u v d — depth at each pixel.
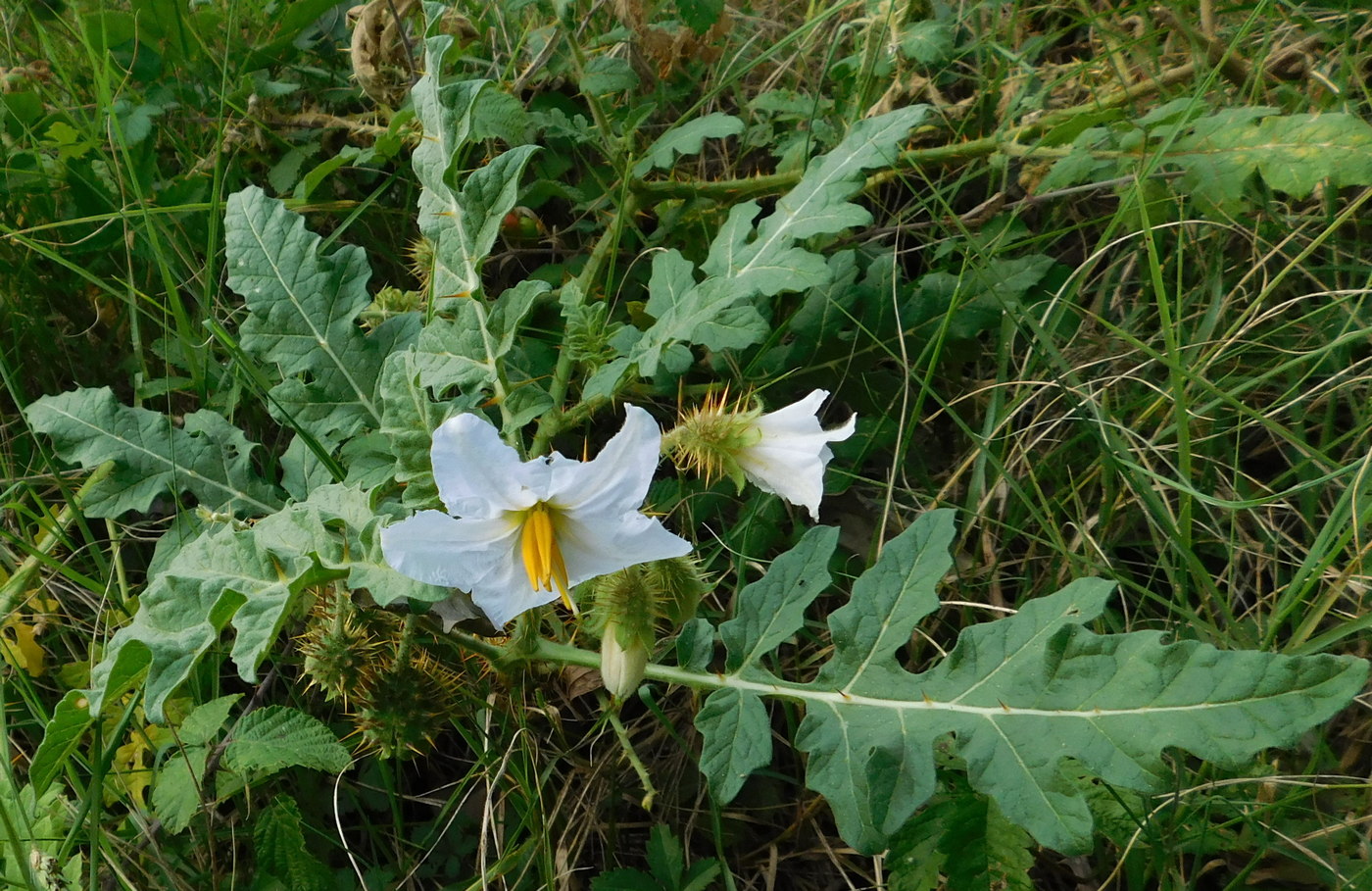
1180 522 0.19
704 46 0.25
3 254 0.25
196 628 0.15
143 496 0.19
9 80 0.26
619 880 0.19
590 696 0.21
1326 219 0.22
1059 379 0.21
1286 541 0.21
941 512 0.16
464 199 0.18
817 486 0.17
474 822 0.20
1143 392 0.22
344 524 0.17
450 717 0.18
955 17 0.27
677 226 0.24
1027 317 0.21
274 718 0.18
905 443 0.21
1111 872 0.18
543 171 0.25
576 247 0.26
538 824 0.19
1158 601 0.20
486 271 0.25
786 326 0.23
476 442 0.14
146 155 0.25
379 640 0.18
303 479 0.20
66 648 0.21
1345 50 0.23
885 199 0.26
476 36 0.26
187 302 0.25
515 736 0.19
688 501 0.21
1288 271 0.20
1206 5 0.23
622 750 0.20
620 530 0.15
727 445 0.17
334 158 0.24
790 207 0.19
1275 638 0.20
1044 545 0.21
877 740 0.15
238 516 0.20
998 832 0.17
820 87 0.27
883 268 0.22
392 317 0.20
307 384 0.19
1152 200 0.22
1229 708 0.13
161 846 0.19
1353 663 0.13
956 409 0.23
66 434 0.20
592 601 0.18
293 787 0.20
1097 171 0.24
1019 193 0.25
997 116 0.25
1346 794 0.18
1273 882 0.18
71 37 0.27
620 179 0.24
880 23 0.24
